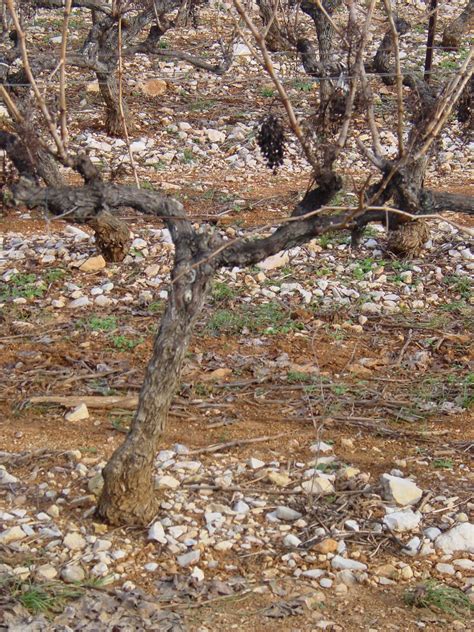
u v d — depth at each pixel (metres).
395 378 4.25
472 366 4.32
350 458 3.81
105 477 3.44
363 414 4.04
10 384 4.14
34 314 4.62
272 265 5.00
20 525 3.45
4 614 3.14
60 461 3.72
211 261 3.29
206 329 4.50
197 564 3.36
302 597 3.27
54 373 4.20
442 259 5.12
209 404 4.05
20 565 3.30
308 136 3.28
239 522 3.52
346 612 3.24
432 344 4.45
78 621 3.15
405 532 3.51
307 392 4.13
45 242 5.23
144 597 3.23
